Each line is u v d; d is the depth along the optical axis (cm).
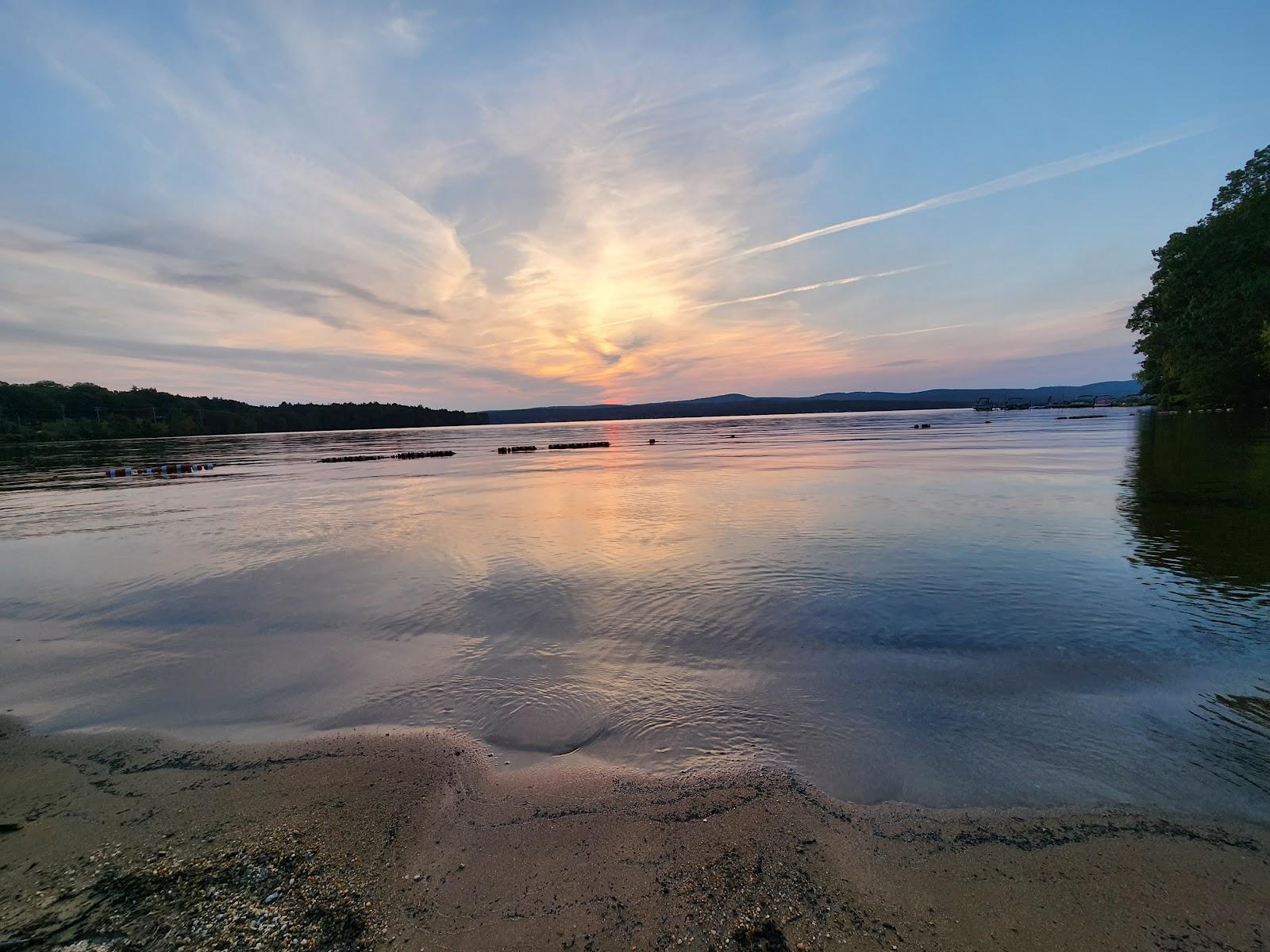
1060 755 406
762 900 279
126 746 454
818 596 791
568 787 380
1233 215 3703
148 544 1330
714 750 425
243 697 542
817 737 440
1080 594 761
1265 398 4444
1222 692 497
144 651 668
